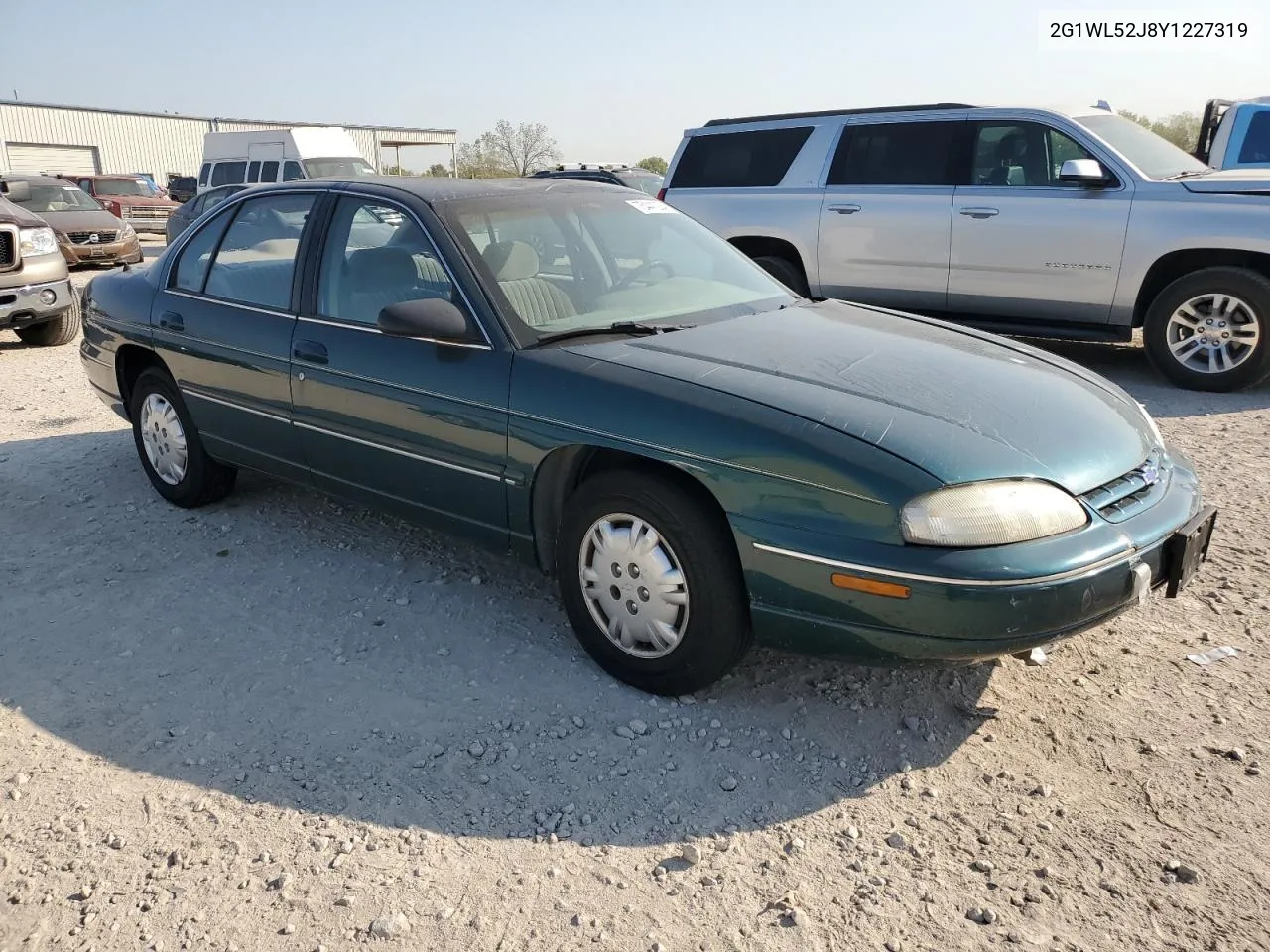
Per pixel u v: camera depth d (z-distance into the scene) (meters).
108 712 3.32
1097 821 2.73
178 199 25.36
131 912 2.47
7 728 3.24
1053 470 2.89
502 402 3.46
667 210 4.68
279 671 3.56
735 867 2.59
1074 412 3.21
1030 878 2.53
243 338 4.41
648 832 2.73
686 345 3.51
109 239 18.52
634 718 3.24
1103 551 2.82
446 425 3.63
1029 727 3.16
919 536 2.73
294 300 4.27
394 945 2.36
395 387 3.77
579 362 3.38
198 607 4.05
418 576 4.30
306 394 4.15
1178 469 3.41
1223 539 4.54
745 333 3.68
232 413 4.57
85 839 2.72
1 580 4.33
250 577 4.32
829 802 2.84
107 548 4.66
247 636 3.82
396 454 3.87
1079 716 3.21
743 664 3.54
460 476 3.67
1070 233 7.45
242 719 3.27
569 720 3.23
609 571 3.32
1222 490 5.18
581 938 2.37
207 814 2.82
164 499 5.29
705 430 3.01
